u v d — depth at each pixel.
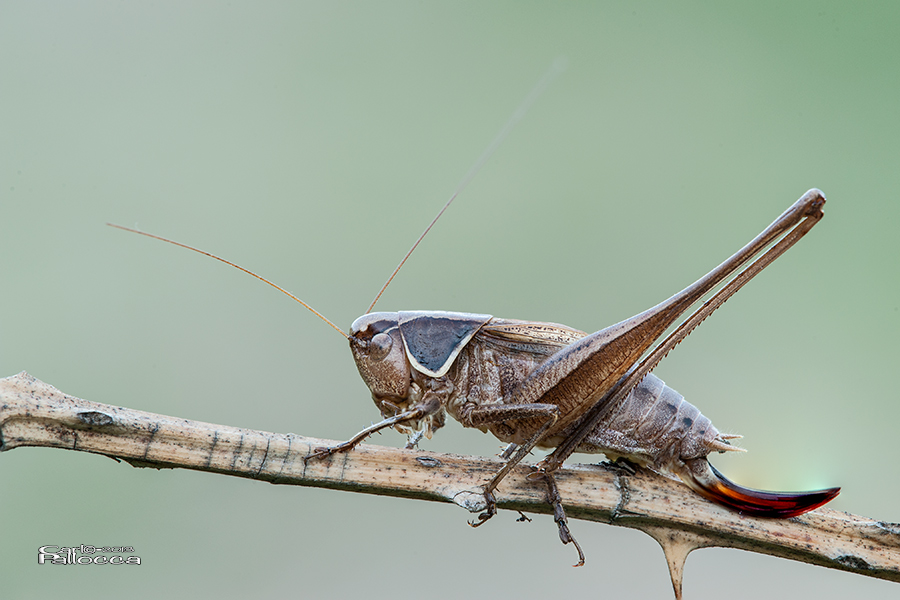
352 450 0.21
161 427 0.21
